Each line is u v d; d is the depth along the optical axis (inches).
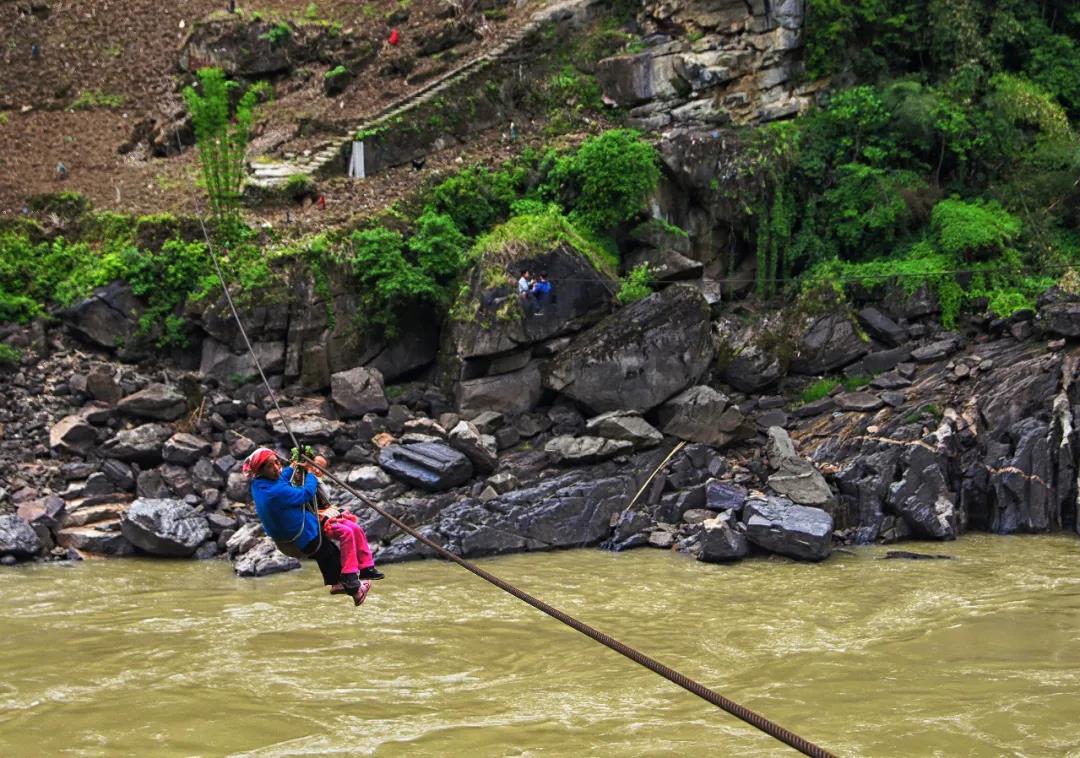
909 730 350.6
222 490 687.7
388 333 818.2
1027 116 975.0
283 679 407.8
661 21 1048.2
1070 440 723.4
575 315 804.0
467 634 476.4
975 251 887.7
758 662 433.4
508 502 686.5
